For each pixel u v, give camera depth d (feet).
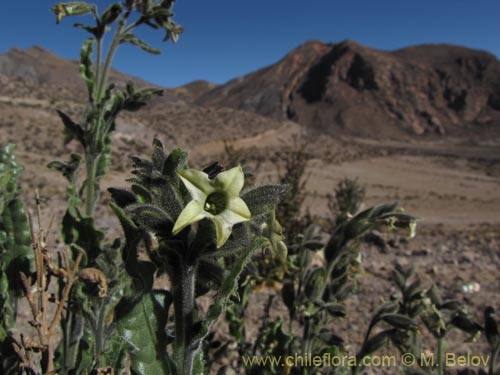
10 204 7.65
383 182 116.57
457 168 166.71
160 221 4.93
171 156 5.03
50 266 6.28
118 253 8.66
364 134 396.98
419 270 26.40
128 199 5.59
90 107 10.88
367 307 19.17
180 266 5.15
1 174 7.95
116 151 110.52
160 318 5.12
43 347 5.82
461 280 24.45
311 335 10.79
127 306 5.03
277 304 18.62
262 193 5.24
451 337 16.85
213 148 146.82
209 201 4.88
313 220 27.22
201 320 5.11
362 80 438.81
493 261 31.91
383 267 26.02
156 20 11.60
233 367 13.29
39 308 5.87
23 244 7.67
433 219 71.87
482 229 61.46
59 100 140.67
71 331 8.77
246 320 17.10
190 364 5.22
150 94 10.95
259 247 5.21
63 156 87.76
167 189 5.05
